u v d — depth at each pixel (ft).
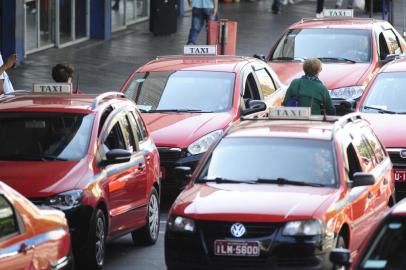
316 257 82.07
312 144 91.71
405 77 132.57
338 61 163.43
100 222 93.45
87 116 98.68
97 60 204.44
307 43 166.40
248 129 95.25
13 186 90.07
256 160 91.15
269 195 86.02
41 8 208.03
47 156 94.94
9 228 69.46
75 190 90.58
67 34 217.77
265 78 139.13
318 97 125.59
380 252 59.36
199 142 120.98
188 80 131.54
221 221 83.30
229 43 183.52
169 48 221.46
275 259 82.38
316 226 82.48
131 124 104.78
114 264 98.73
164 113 127.24
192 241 83.71
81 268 92.22
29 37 204.44
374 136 102.58
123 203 98.99
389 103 129.80
